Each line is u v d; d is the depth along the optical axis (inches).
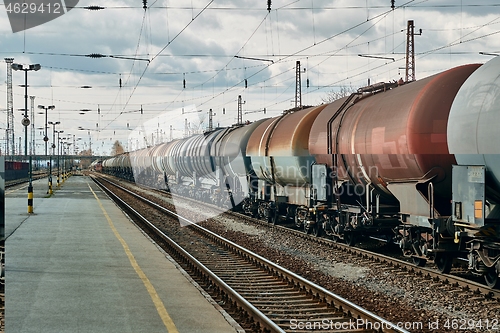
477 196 429.1
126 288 450.9
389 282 517.7
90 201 1561.3
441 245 509.4
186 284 472.1
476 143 427.2
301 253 703.7
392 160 556.7
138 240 757.3
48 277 489.1
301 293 470.6
